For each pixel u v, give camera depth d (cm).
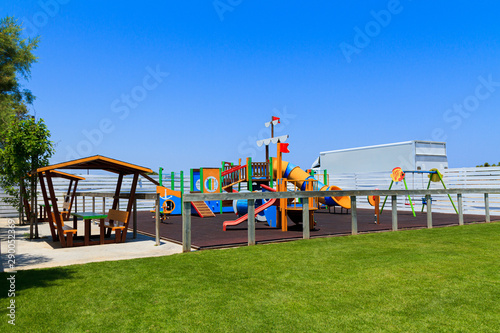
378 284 492
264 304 419
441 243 823
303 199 910
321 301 427
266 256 687
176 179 2261
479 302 418
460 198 1216
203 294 455
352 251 730
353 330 347
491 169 1672
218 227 1245
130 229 1222
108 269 588
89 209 1975
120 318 379
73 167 954
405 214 1716
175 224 1379
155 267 601
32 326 359
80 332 346
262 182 1928
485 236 930
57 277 538
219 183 1958
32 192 1031
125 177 2123
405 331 344
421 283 494
